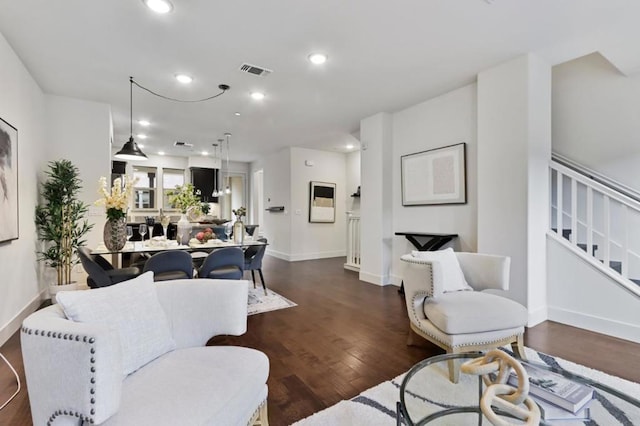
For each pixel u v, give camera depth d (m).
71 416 0.95
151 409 1.01
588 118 3.81
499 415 1.25
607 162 3.66
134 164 8.20
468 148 3.87
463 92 3.92
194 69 3.41
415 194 4.52
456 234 3.97
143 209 8.24
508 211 3.23
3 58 2.73
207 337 1.57
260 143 7.04
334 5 2.37
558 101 4.04
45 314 1.13
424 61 3.24
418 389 1.57
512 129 3.21
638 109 3.46
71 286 3.79
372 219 5.00
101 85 3.81
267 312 3.55
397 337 2.85
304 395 1.94
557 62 3.31
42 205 3.87
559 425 1.23
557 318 3.17
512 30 2.71
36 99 3.69
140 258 4.27
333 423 1.67
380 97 4.24
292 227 7.35
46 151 4.03
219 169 9.01
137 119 5.19
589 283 2.99
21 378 2.13
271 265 6.69
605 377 2.10
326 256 7.84
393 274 4.89
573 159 3.90
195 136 6.38
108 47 2.95
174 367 1.28
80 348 0.92
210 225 5.72
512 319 2.18
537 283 3.17
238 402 1.15
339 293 4.38
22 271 3.15
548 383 1.35
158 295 1.57
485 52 3.08
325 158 7.85
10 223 2.79
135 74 3.52
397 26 2.64
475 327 2.10
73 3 2.32
